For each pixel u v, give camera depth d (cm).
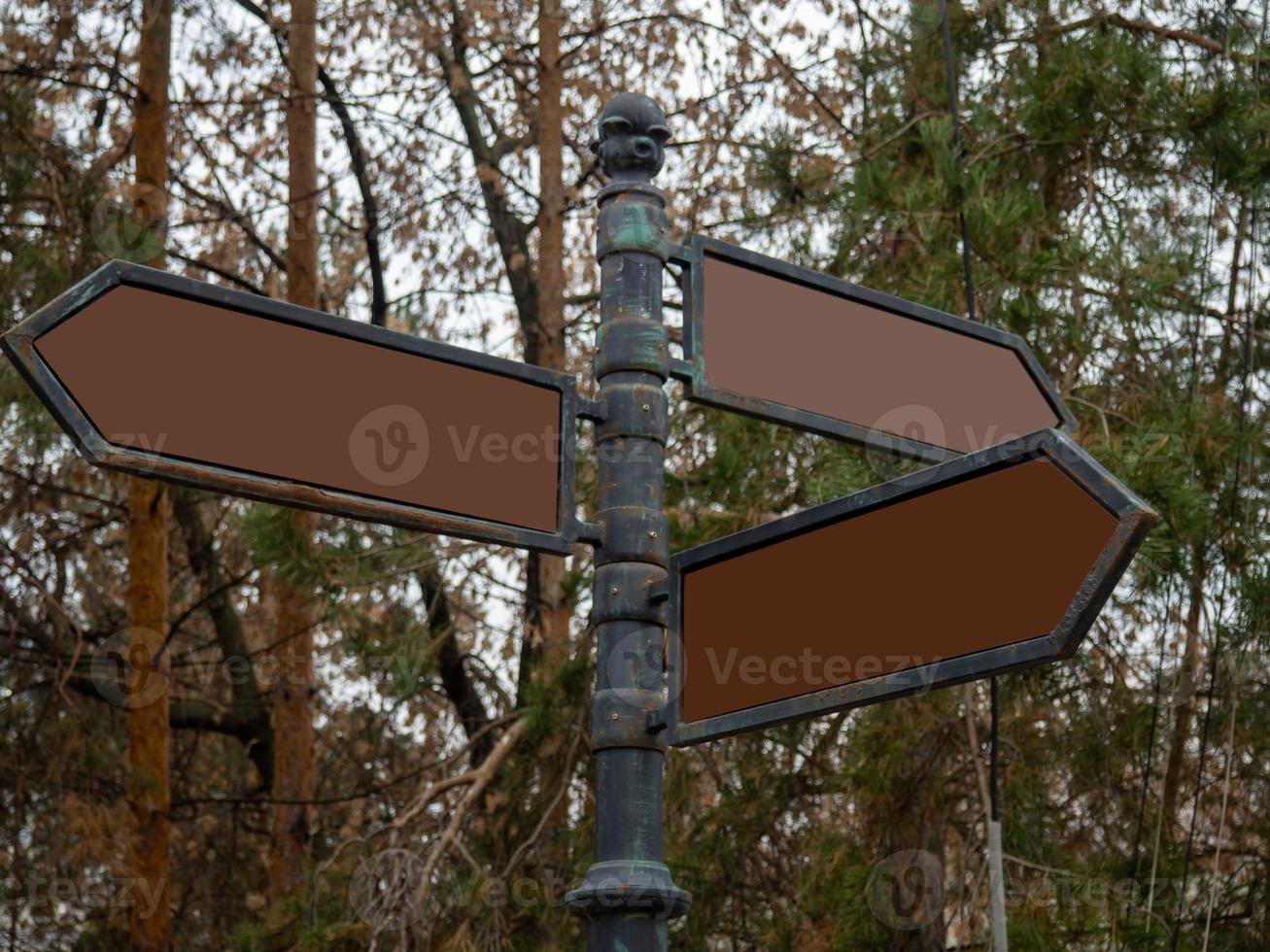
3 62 1255
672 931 909
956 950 711
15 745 1186
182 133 1360
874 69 992
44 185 1198
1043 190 899
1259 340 859
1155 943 698
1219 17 902
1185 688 779
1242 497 788
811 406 249
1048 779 834
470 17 1313
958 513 198
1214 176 812
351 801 1456
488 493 225
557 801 925
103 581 1448
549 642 1123
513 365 233
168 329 209
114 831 1138
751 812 886
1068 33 948
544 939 930
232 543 1520
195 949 1430
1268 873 820
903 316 266
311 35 1343
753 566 220
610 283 242
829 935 779
